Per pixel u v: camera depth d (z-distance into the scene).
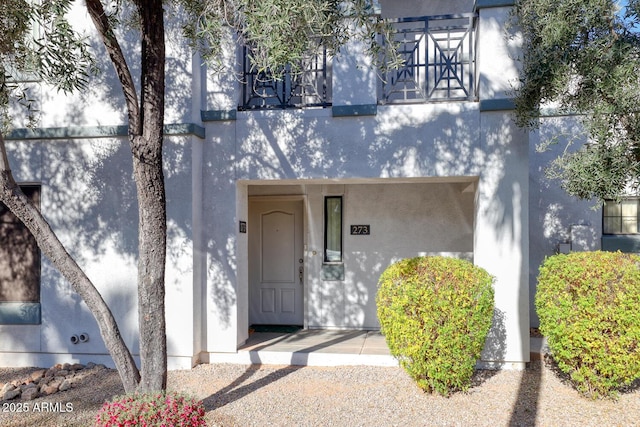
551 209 7.96
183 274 6.55
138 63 6.69
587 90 4.80
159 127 4.70
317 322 8.48
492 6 6.24
